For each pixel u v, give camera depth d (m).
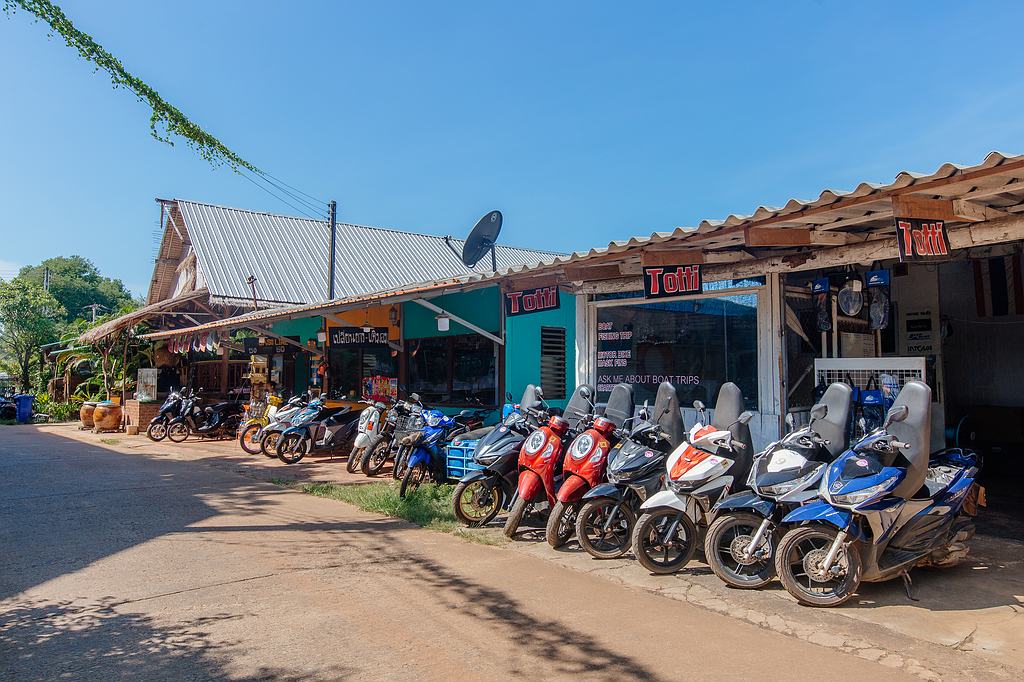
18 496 8.33
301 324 15.85
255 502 7.96
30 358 29.41
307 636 4.01
